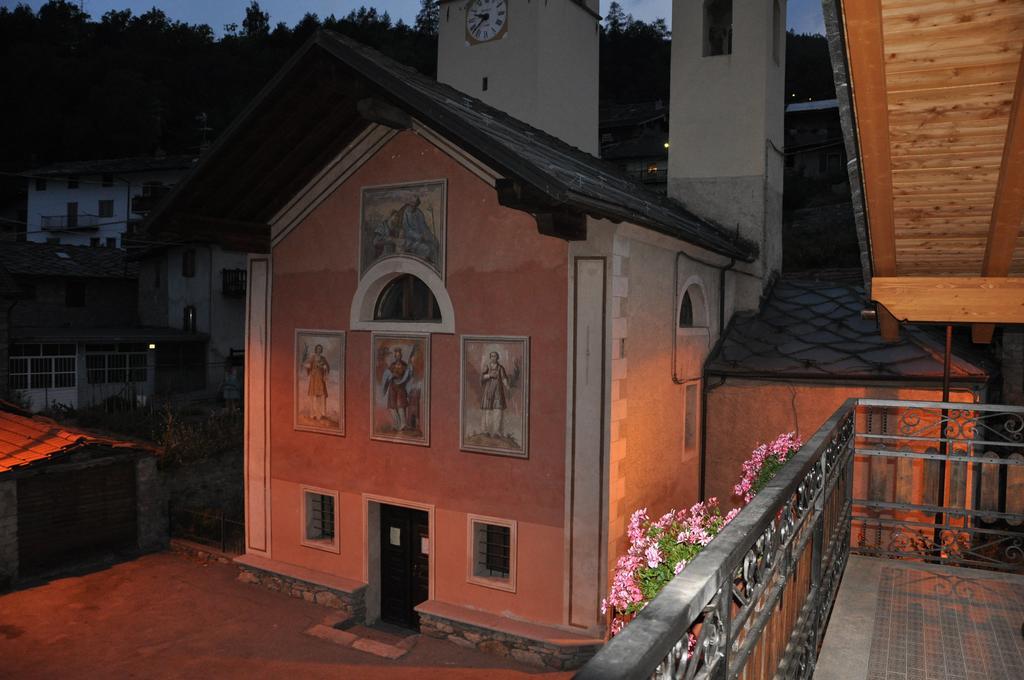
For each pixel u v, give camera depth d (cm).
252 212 1302
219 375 3416
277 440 1329
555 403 1062
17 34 6203
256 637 1130
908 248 636
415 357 1177
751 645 252
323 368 1273
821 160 4356
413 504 1181
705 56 1616
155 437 2230
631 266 1080
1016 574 571
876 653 446
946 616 496
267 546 1343
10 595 1295
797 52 5844
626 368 1067
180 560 1473
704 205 1592
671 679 166
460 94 1361
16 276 3416
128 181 4878
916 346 1277
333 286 1262
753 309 1532
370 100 1036
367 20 6850
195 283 3450
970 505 1012
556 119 1806
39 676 1009
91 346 3034
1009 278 645
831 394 1279
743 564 242
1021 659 438
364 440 1230
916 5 380
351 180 1236
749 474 983
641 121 4938
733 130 1568
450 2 1850
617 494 1051
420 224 1168
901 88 439
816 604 407
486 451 1113
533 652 1049
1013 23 382
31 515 1382
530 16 1741
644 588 774
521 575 1088
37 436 1491
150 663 1047
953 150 488
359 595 1226
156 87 5975
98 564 1451
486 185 1111
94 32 6644
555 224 953
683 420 1295
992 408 585
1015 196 512
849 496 596
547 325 1067
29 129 5562
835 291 1547
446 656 1075
